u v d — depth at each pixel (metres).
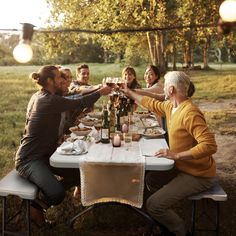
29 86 16.88
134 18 10.63
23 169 3.50
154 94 4.65
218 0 10.16
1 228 3.71
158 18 11.44
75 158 3.21
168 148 3.48
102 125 4.18
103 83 4.54
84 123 4.49
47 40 12.69
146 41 26.52
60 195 3.40
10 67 29.61
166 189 3.27
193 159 3.10
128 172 3.14
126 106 4.54
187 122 3.16
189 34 14.43
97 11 11.49
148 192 4.18
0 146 6.82
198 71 32.00
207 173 3.25
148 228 3.67
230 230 3.77
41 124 3.54
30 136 3.55
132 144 3.67
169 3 14.00
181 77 3.27
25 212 3.68
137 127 4.42
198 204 4.35
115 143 3.56
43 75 3.60
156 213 3.28
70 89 5.49
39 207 3.69
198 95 14.91
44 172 3.43
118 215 3.99
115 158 3.21
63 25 13.02
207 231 3.58
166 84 3.32
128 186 3.17
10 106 11.45
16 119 9.37
